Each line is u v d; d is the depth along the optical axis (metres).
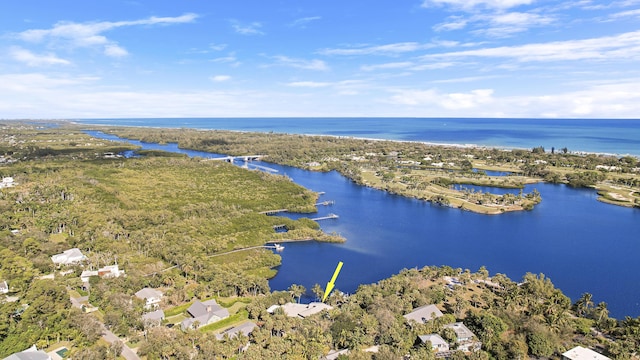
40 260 175.88
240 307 152.38
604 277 191.88
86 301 152.12
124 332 130.25
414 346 127.31
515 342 125.50
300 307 148.00
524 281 179.25
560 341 129.00
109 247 196.88
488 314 137.12
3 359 111.62
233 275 169.50
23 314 131.25
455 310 148.12
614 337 133.75
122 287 157.75
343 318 134.25
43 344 122.44
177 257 187.50
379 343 129.00
